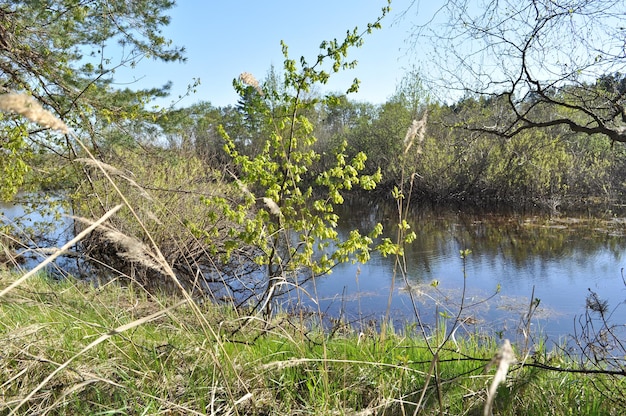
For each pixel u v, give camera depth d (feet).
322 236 16.29
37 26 23.48
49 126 4.15
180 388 8.68
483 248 41.34
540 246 41.39
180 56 27.40
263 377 8.93
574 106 17.78
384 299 26.73
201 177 39.52
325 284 30.17
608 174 63.21
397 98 83.25
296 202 16.65
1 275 14.53
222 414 7.92
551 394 8.73
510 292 28.40
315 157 17.43
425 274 33.12
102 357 9.46
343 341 12.96
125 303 16.37
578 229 48.39
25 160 24.90
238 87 16.93
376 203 79.41
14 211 39.63
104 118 25.02
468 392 8.95
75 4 23.11
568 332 21.04
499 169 65.87
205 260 34.14
